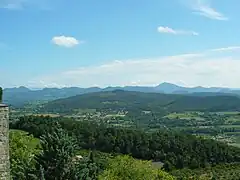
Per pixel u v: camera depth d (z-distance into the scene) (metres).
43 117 81.38
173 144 79.25
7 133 14.31
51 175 17.69
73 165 18.11
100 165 33.03
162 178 35.25
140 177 33.09
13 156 26.42
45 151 17.89
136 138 77.88
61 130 18.50
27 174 17.59
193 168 77.12
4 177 14.16
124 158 34.72
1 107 14.05
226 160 84.88
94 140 77.06
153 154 77.06
